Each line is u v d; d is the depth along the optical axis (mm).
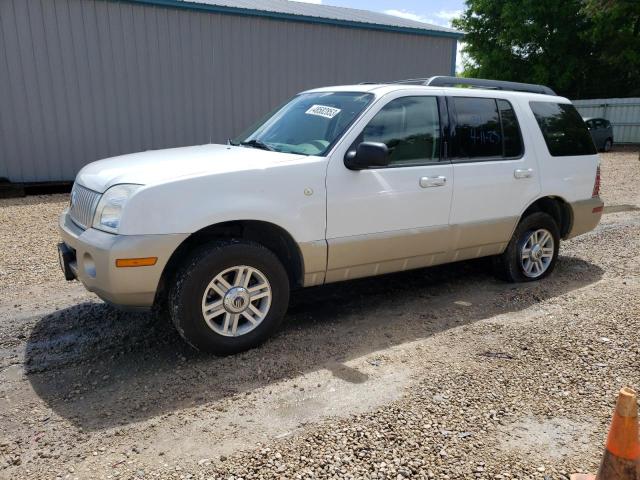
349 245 4242
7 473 2668
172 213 3535
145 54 11805
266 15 12938
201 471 2654
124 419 3139
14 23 10531
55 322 4555
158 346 4094
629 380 3518
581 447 2842
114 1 11258
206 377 3617
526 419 3092
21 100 10852
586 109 27969
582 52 31656
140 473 2645
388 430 2979
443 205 4723
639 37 28266
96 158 11727
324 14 14508
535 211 5586
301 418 3117
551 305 4961
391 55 15266
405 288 5473
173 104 12336
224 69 12781
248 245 3836
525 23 30922
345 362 3834
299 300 5117
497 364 3764
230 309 3832
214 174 3684
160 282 3820
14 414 3201
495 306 4957
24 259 6414
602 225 8508
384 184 4359
